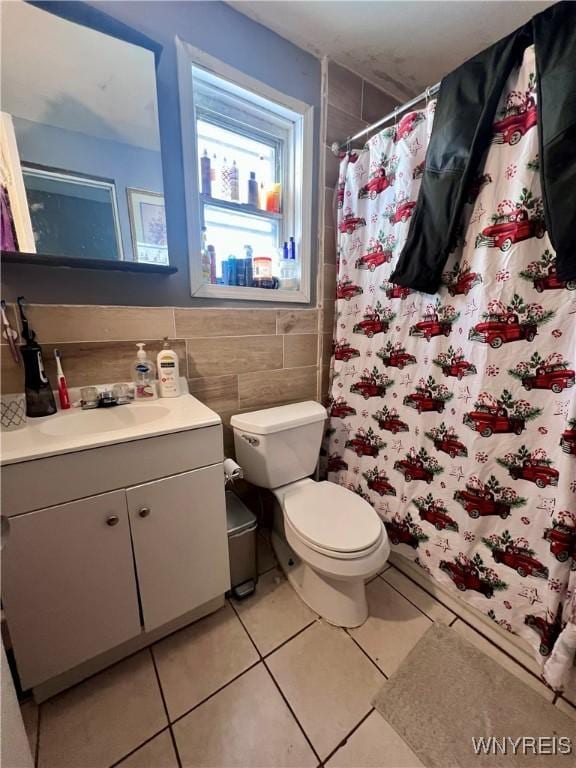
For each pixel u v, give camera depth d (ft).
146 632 3.59
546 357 3.13
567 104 2.57
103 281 3.75
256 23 4.18
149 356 4.13
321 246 5.32
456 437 3.92
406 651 3.69
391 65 4.99
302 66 4.62
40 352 3.31
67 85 3.27
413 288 3.94
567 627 3.03
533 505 3.36
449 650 3.71
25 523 2.62
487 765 2.77
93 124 3.44
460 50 4.67
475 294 3.54
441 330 3.97
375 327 4.80
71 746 2.87
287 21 4.20
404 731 2.99
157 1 3.55
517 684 3.36
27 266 3.36
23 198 3.23
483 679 3.40
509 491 3.53
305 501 4.35
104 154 3.53
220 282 4.75
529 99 2.93
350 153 4.86
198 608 3.97
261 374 5.12
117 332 3.88
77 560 2.90
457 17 4.12
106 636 3.20
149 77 3.57
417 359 4.31
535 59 2.73
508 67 2.99
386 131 4.27
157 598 3.43
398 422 4.65
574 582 3.04
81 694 3.24
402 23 4.24
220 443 3.48
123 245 3.74
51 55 3.17
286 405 5.33
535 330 3.16
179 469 3.28
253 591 4.42
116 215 3.66
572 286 2.90
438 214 3.56
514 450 3.44
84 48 3.27
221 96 4.33
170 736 2.95
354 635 3.87
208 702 3.20
